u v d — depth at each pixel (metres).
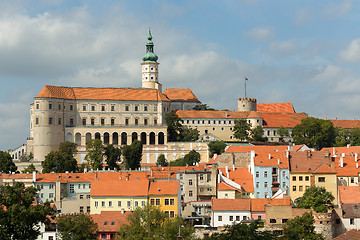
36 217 164.75
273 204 199.62
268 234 103.94
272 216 192.50
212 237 105.75
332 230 191.62
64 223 173.38
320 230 189.38
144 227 172.50
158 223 173.50
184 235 164.25
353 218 197.12
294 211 192.75
